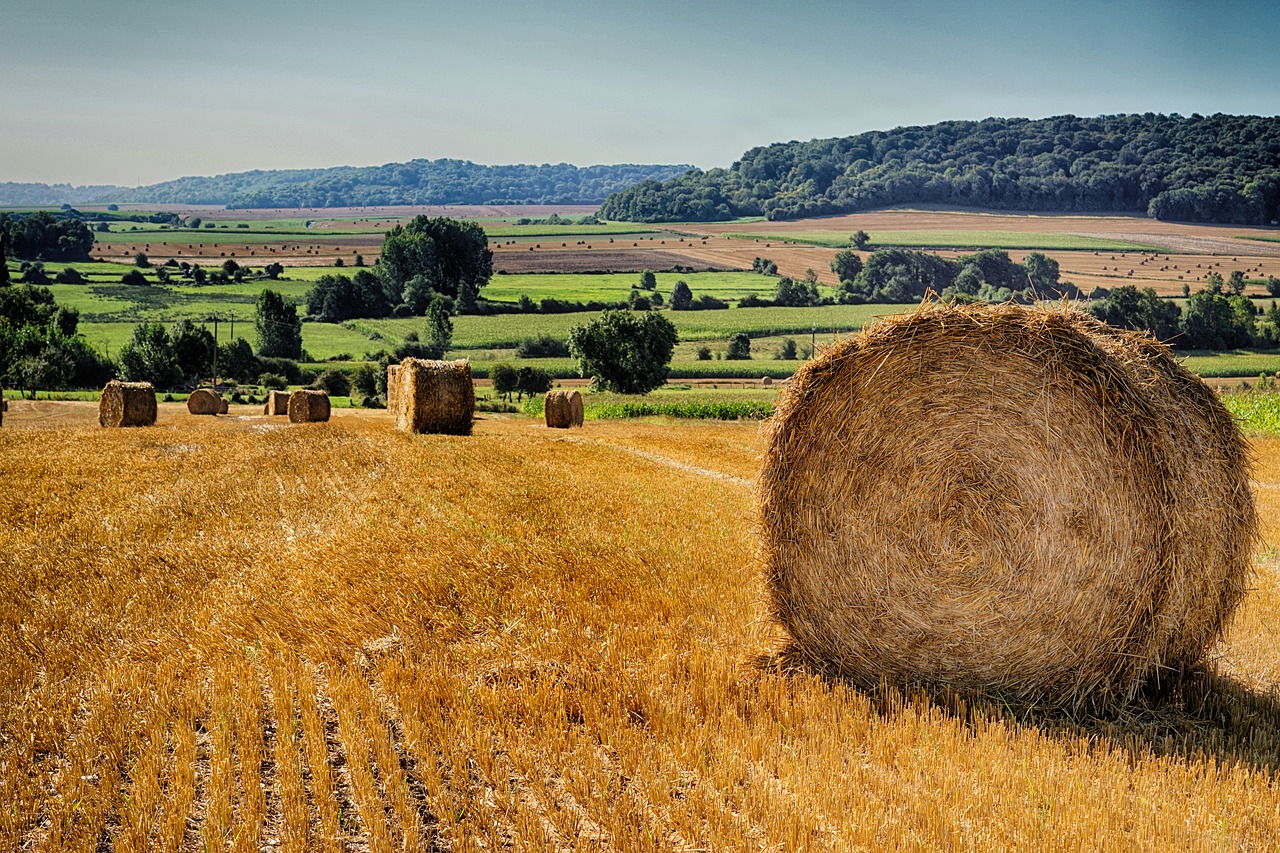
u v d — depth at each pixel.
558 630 8.84
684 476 20.17
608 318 68.81
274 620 9.10
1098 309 80.75
